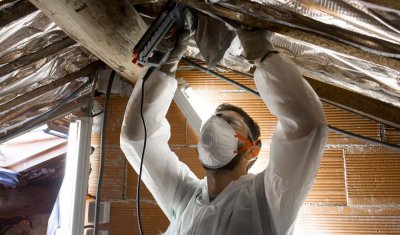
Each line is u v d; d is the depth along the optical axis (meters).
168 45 1.18
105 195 2.04
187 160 1.99
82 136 1.82
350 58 1.21
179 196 1.53
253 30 1.13
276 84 1.08
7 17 1.20
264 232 1.21
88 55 1.79
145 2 1.30
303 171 1.09
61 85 1.90
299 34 1.10
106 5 1.11
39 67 1.67
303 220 1.83
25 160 3.71
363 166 1.83
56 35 1.48
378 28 0.88
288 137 1.08
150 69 1.32
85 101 2.15
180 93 1.80
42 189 4.62
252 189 1.26
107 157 2.07
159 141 1.53
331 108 1.91
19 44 1.42
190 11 1.16
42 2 1.04
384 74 1.24
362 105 1.70
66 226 1.74
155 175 1.50
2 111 1.97
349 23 0.92
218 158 1.28
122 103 2.10
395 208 1.77
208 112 1.86
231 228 1.21
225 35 1.20
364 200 1.80
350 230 1.79
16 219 4.98
